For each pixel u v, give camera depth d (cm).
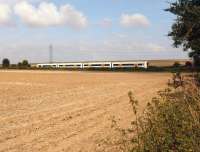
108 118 1931
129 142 1214
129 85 4584
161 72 8781
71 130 1628
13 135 1535
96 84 4891
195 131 834
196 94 1001
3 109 2345
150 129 905
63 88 4209
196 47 3828
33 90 3938
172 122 872
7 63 15700
